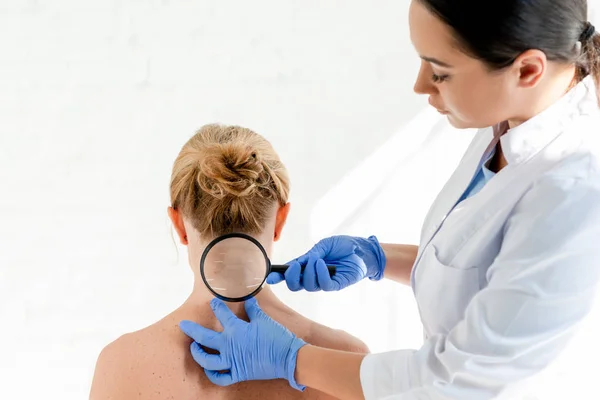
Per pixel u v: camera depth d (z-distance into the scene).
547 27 0.98
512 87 1.04
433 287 1.25
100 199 2.35
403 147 2.42
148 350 1.27
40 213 2.33
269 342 1.23
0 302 2.33
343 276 1.45
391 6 2.37
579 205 1.03
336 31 2.37
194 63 2.34
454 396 1.08
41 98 2.32
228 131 1.31
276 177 1.24
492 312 1.03
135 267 2.37
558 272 1.01
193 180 1.22
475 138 1.39
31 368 2.34
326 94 2.39
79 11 2.30
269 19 2.35
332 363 1.19
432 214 1.38
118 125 2.34
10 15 2.29
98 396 1.26
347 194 2.42
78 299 2.35
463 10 0.95
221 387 1.28
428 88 1.10
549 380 1.32
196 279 1.30
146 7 2.32
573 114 1.12
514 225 1.09
